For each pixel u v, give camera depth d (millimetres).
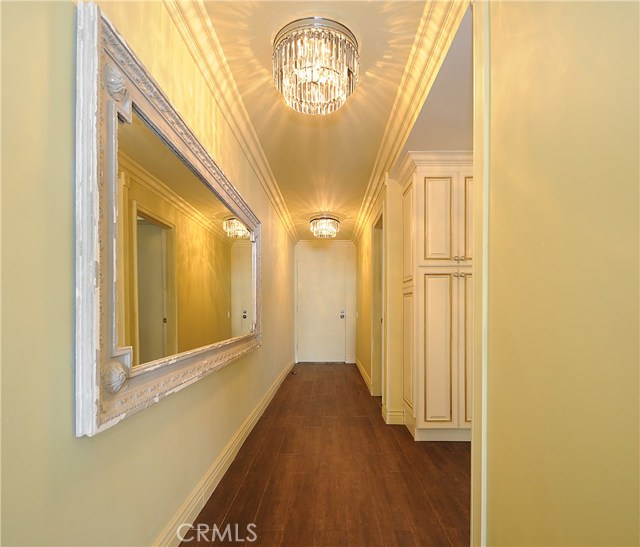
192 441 1729
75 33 880
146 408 1264
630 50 602
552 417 809
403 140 2465
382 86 2006
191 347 1804
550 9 820
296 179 3496
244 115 2277
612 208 640
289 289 5758
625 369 610
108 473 1048
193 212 1802
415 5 1453
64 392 848
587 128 703
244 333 2773
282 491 1998
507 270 1012
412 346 2822
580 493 719
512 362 981
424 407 2750
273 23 1562
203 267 1966
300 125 2441
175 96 1464
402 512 1797
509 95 1004
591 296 691
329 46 1578
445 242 2760
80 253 875
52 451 814
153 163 1293
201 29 1566
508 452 1001
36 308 770
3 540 694
